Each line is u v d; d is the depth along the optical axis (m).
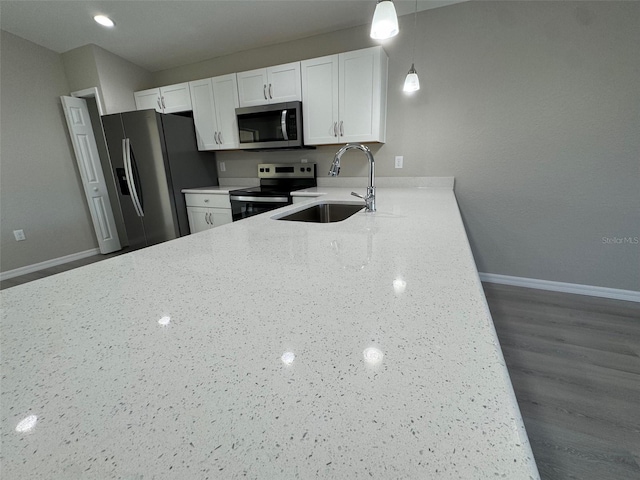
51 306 0.62
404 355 0.42
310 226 1.28
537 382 1.50
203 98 3.15
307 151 3.16
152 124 2.97
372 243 0.99
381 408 0.33
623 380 1.49
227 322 0.53
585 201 2.25
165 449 0.30
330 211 2.06
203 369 0.41
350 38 2.71
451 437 0.30
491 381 0.37
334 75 2.55
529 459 0.28
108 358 0.44
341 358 0.42
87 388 0.38
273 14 2.54
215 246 1.01
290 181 3.28
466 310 0.54
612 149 2.11
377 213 1.51
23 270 3.21
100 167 3.75
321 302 0.59
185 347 0.46
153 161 3.08
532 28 2.15
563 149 2.23
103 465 0.29
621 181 2.13
